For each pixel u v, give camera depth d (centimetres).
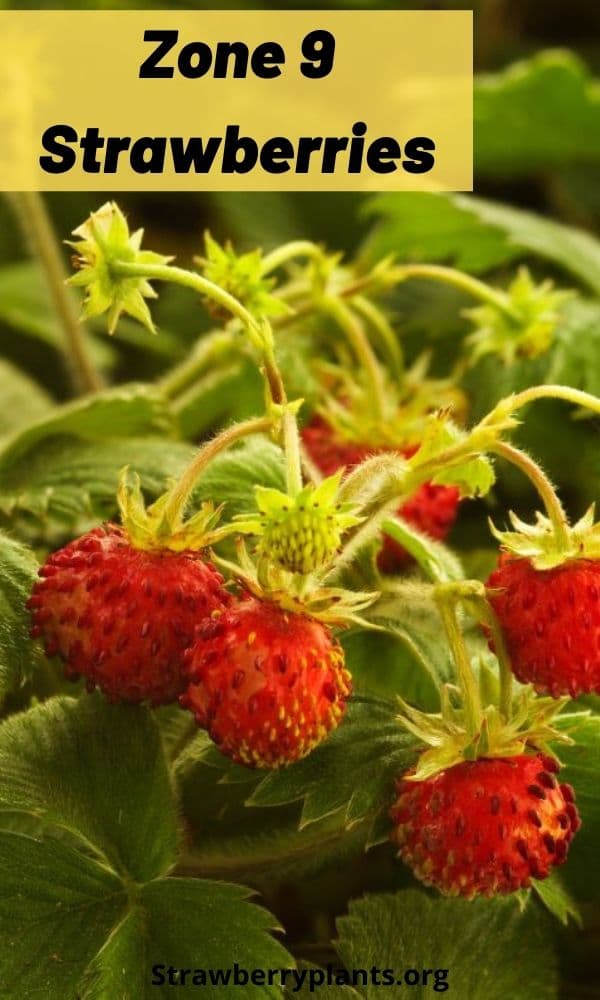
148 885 19
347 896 23
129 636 18
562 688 18
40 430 23
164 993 18
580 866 20
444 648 20
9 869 19
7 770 19
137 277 18
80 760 19
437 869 18
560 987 22
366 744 19
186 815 20
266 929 19
